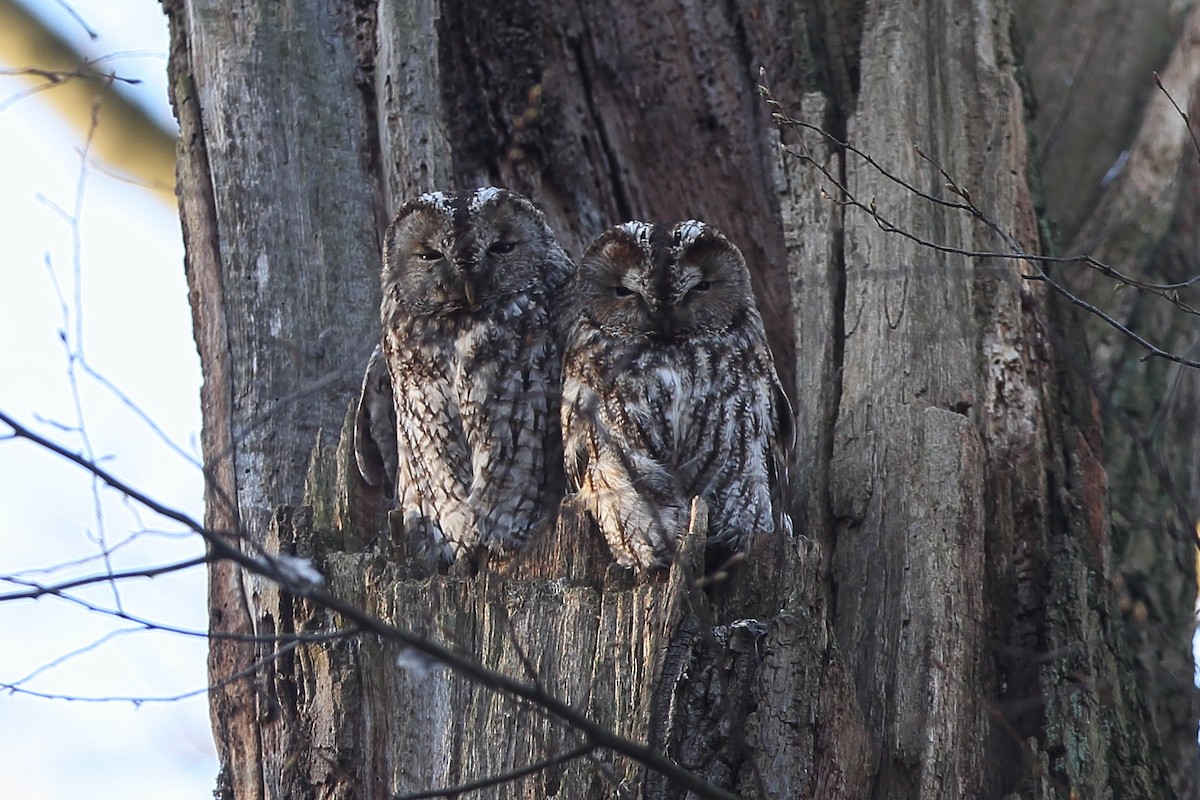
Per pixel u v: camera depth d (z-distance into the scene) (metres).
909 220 10.98
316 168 11.47
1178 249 14.17
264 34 11.76
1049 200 15.30
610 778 7.59
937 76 11.62
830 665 8.28
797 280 11.33
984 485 10.05
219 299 11.25
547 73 12.30
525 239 10.76
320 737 8.66
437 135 11.37
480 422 10.51
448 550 10.70
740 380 10.15
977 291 10.83
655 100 12.60
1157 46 16.33
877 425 10.27
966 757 9.09
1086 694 9.60
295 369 10.95
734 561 8.32
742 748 7.31
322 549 9.46
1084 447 10.62
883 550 9.78
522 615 8.34
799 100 12.06
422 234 10.59
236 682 9.70
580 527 8.98
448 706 8.37
